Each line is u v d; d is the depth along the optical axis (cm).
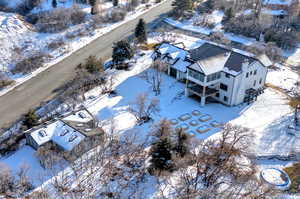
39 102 6038
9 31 8444
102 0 10769
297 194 4088
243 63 5550
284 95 6234
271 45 7775
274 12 10038
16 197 3931
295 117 5450
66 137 4666
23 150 4791
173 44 7562
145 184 4178
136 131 5147
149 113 5516
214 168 4303
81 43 8469
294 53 8238
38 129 4772
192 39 8675
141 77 6738
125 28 9394
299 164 4584
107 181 4216
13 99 6162
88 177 4262
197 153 4638
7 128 5325
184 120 5459
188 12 10369
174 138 4569
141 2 11400
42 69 7250
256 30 8925
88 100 5978
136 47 7962
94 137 4716
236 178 4197
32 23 9238
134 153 4684
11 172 4338
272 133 5166
